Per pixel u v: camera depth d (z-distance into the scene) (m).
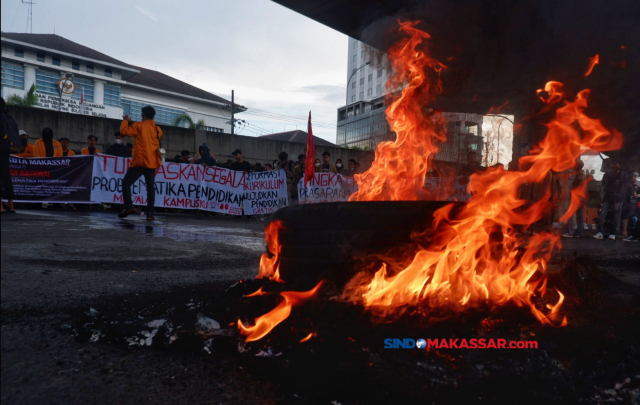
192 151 19.16
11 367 1.16
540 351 1.35
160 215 10.53
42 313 1.68
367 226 1.79
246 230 7.27
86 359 1.24
